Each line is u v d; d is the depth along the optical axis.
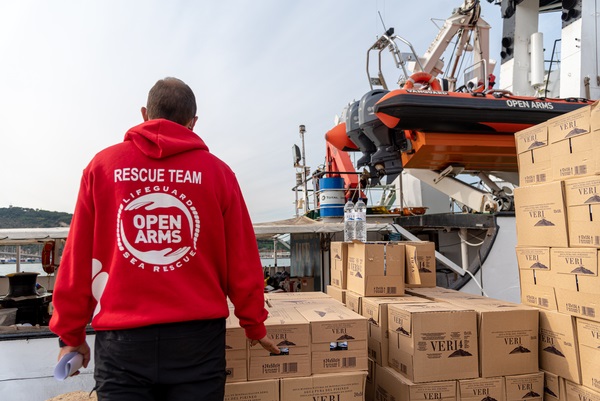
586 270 2.15
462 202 6.08
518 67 7.58
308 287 5.87
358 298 2.84
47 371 2.94
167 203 1.29
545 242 2.42
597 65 6.41
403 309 2.34
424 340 2.22
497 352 2.31
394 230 5.29
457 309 2.33
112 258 1.27
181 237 1.29
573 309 2.21
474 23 6.90
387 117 5.21
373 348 2.64
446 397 2.22
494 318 2.31
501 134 5.48
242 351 2.04
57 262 5.17
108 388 1.21
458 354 2.26
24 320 4.84
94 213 1.31
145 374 1.21
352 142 7.17
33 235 3.87
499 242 4.97
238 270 1.42
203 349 1.28
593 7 6.44
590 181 2.14
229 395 2.00
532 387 2.33
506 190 7.15
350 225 3.67
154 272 1.25
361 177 6.74
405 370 2.29
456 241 6.43
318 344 2.12
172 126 1.37
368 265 2.83
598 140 2.12
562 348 2.27
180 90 1.49
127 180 1.29
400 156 5.94
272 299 2.88
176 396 1.24
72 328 1.27
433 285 3.17
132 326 1.21
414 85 6.27
